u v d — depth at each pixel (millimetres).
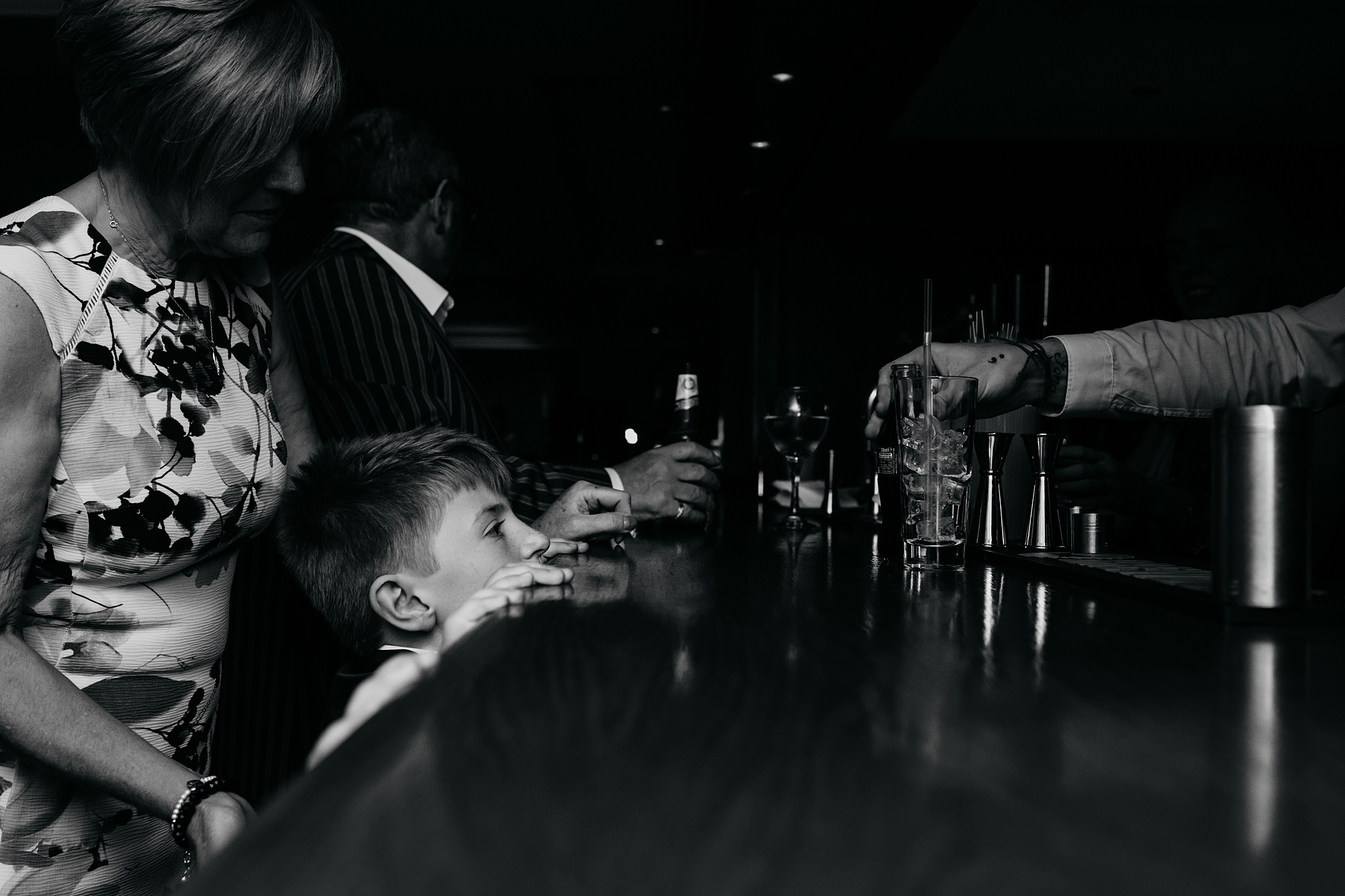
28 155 5902
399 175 1648
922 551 974
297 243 9273
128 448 897
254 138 853
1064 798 289
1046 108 4910
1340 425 1653
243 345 1043
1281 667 498
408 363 1505
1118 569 860
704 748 336
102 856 907
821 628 601
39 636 887
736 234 6992
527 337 16422
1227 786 303
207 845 771
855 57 3102
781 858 238
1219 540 648
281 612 1353
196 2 812
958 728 369
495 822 261
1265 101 4754
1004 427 1228
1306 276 5426
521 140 5883
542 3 4059
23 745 771
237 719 1347
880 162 5445
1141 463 1990
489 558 1026
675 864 233
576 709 391
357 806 273
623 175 6957
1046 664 500
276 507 1071
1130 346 1038
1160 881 228
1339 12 3773
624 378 16469
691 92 3729
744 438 10562
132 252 923
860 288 5930
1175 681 462
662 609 676
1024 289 5824
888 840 251
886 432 1146
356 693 583
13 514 812
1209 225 2115
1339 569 1628
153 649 942
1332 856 245
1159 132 5246
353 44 4508
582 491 1323
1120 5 3729
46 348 831
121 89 825
